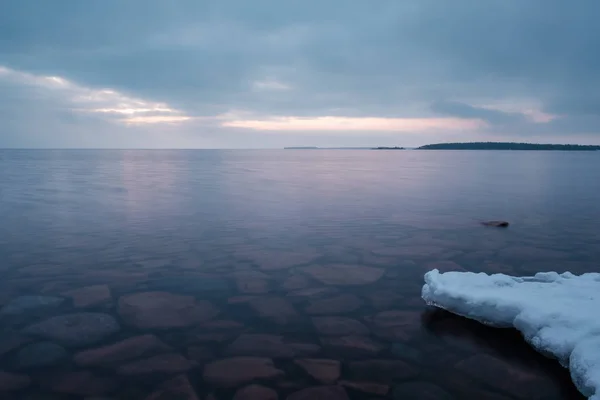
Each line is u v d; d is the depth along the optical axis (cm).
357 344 411
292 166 4162
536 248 766
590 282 506
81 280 580
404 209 1221
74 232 883
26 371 361
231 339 417
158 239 821
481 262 677
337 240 822
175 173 2864
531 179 2420
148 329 436
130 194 1551
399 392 338
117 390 338
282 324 450
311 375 359
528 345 412
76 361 376
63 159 6059
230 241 808
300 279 589
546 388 346
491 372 366
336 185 1988
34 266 642
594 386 319
